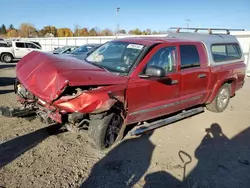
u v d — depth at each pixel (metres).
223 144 4.38
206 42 5.35
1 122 4.65
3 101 6.23
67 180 3.07
